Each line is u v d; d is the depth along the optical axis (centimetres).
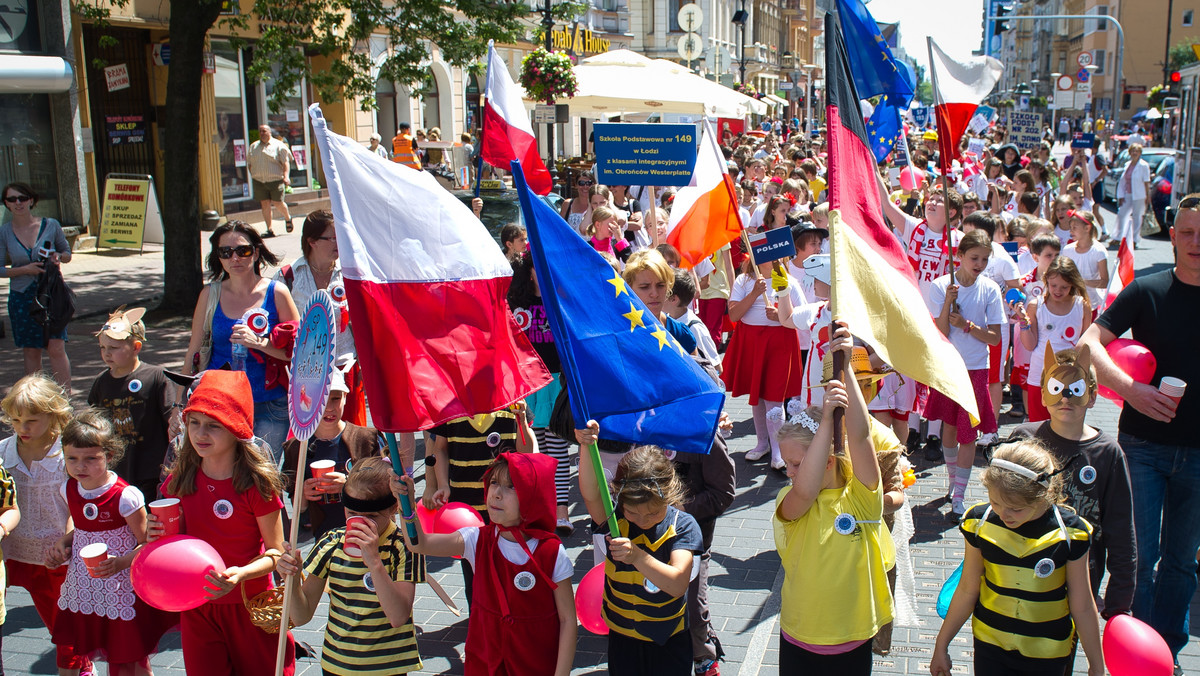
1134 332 449
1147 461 446
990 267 839
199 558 370
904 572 443
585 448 367
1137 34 7256
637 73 1545
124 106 1889
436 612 541
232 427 384
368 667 372
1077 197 1422
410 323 359
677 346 394
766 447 783
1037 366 755
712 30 5003
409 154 2139
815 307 663
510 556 360
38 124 1628
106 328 521
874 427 426
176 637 516
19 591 568
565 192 1617
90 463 414
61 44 1611
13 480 440
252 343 536
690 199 758
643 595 371
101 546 390
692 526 376
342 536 378
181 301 1258
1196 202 421
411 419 352
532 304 580
